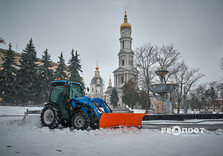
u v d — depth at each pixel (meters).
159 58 33.91
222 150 3.88
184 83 37.16
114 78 95.88
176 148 4.05
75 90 8.83
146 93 36.00
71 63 48.16
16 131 6.93
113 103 79.19
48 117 8.09
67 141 4.84
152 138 5.40
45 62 40.94
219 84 42.72
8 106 30.20
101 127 6.91
